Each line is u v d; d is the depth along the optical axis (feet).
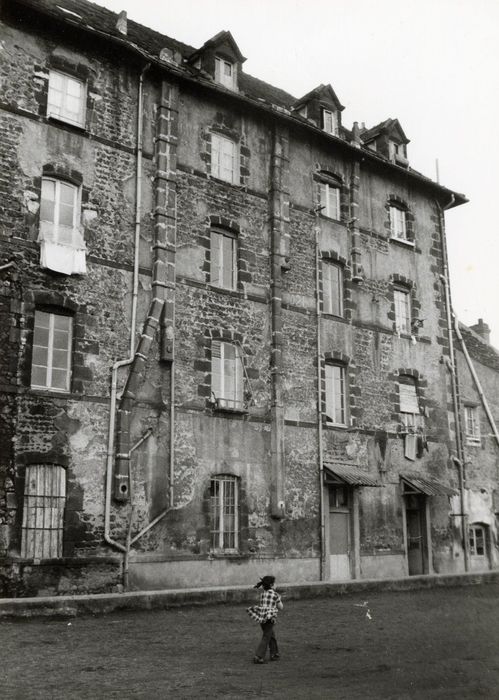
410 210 97.45
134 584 63.98
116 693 32.40
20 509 59.31
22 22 66.85
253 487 73.67
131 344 67.56
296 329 80.79
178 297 71.82
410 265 95.40
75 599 51.72
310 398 80.28
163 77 74.74
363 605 60.03
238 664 38.68
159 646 42.88
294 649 42.80
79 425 63.46
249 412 74.79
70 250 65.51
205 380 72.18
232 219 78.07
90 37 70.08
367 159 92.43
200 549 68.64
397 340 90.99
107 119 70.59
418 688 33.86
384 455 85.81
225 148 80.07
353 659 40.19
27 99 65.87
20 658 38.93
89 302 66.08
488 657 40.96
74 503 61.98
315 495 78.33
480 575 78.59
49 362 63.77
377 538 83.15
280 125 84.23
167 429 68.59
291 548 75.25
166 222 71.61
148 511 66.03
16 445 60.03
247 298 77.36
